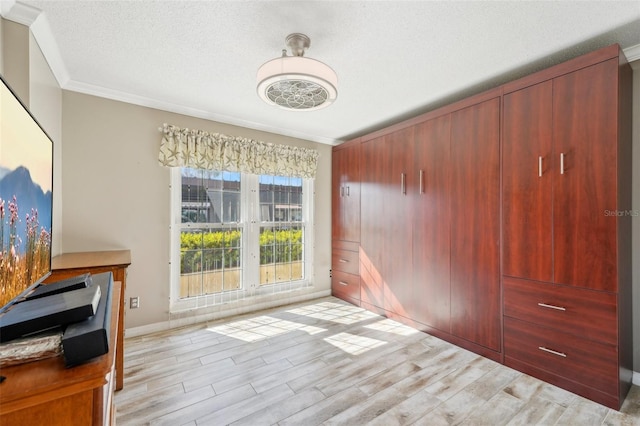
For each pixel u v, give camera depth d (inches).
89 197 100.7
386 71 89.4
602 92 71.6
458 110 103.7
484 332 95.3
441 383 80.3
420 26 67.9
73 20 65.9
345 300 155.6
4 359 25.6
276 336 110.0
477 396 74.6
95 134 101.8
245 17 65.0
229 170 128.6
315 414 67.9
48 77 80.4
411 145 120.6
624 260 73.1
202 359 92.4
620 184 70.6
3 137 32.1
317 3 60.5
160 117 114.4
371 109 120.8
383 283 133.1
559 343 78.2
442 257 108.6
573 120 76.2
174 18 65.3
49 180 54.1
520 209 86.7
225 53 79.5
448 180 106.8
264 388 77.6
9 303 33.1
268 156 141.2
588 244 73.5
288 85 69.4
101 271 72.0
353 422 65.4
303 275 156.4
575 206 75.7
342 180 158.7
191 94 105.9
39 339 27.6
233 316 131.4
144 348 99.4
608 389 69.8
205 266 125.3
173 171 117.9
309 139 158.1
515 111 88.0
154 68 87.7
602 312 71.1
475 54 80.0
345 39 72.9
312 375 83.9
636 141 79.0
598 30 69.7
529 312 84.5
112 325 35.7
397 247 126.6
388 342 105.8
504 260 90.4
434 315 111.2
